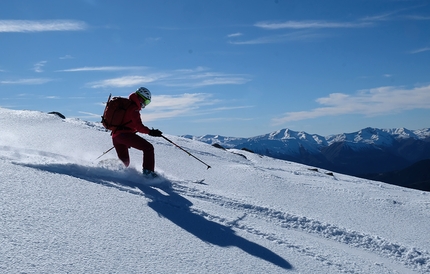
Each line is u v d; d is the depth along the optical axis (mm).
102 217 3699
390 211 7891
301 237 4758
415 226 6883
